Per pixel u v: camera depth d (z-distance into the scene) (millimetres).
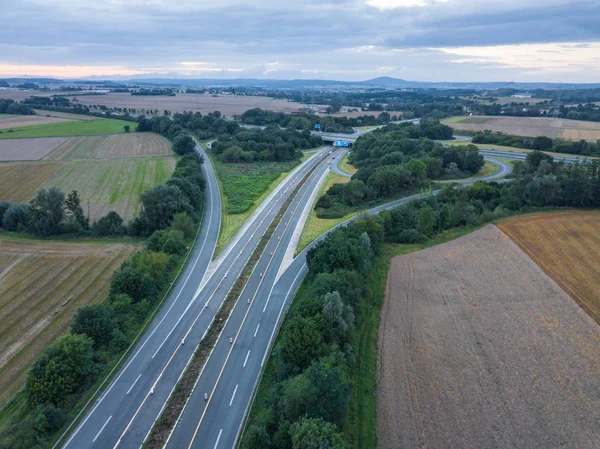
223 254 90500
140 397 50781
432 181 137750
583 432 47500
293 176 159250
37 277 78812
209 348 59906
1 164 159750
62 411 47281
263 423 43625
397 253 93562
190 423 47188
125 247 92562
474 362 58594
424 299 74875
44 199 97688
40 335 62312
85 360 52281
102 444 44438
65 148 193500
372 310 70812
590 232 97562
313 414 41500
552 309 70062
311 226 106312
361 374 55500
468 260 88688
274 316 67625
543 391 53188
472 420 49156
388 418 49250
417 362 58750
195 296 73625
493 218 109062
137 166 162875
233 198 129250
